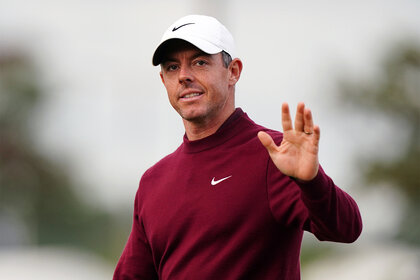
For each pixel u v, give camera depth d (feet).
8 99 472.85
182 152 57.67
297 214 50.88
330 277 208.54
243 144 54.95
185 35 55.11
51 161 464.24
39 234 419.13
